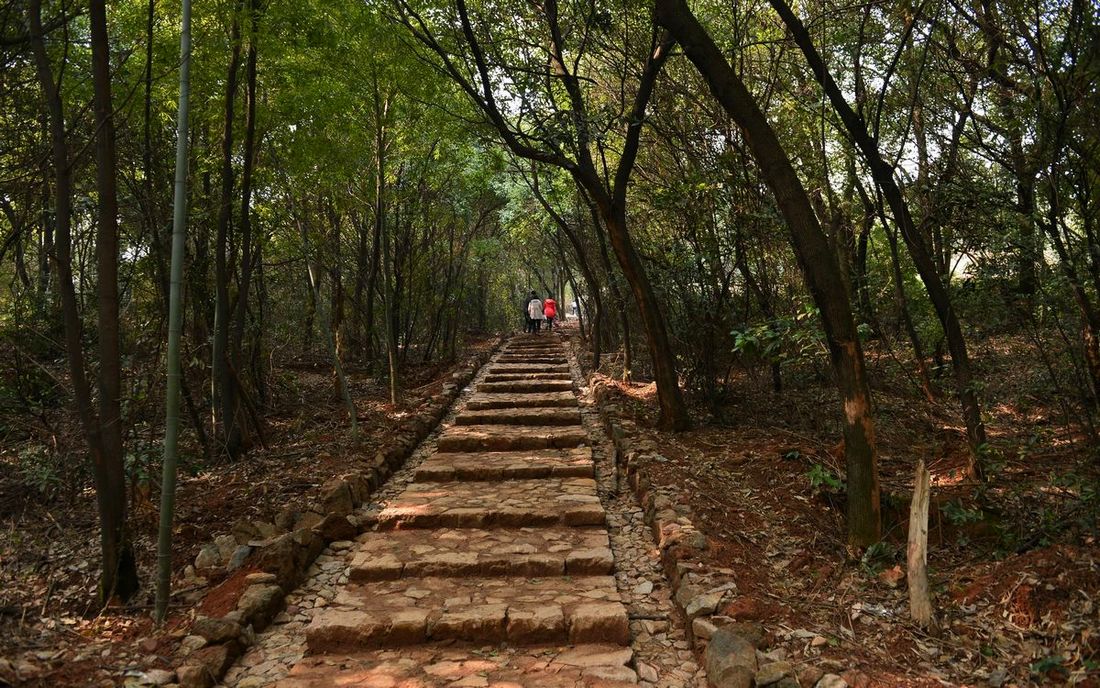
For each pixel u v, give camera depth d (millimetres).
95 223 6898
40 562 4598
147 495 5492
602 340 17766
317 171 8953
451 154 12469
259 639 3992
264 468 7016
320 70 8172
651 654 3842
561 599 4336
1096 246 4910
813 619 3877
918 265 5762
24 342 7203
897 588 4199
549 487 6539
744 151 7844
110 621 3990
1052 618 3598
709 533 4996
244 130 7707
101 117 4082
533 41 8969
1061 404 6059
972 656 3482
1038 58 5344
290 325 13742
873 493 4602
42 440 6086
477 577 4770
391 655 3879
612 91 10266
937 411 7766
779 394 9180
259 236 8391
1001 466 5406
